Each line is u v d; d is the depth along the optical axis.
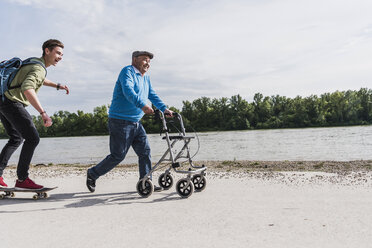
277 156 12.65
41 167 9.38
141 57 3.73
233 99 125.75
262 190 3.63
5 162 3.50
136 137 3.79
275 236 2.10
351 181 4.02
